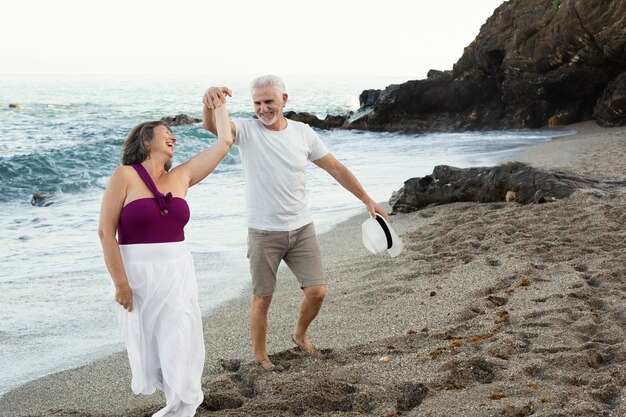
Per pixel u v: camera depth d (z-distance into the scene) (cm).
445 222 920
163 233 372
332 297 665
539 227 820
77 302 721
